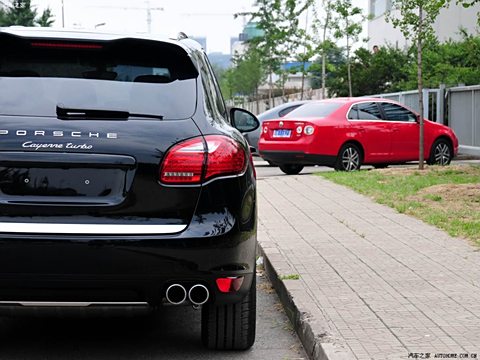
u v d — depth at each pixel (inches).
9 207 182.2
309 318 220.7
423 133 693.3
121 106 190.1
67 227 182.1
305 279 268.5
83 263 181.5
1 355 210.5
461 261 295.3
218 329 207.9
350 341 199.8
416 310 228.5
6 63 194.7
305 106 716.7
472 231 352.2
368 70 1622.8
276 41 1872.5
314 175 635.5
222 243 186.7
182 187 186.5
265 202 477.7
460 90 888.9
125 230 183.5
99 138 184.9
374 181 563.8
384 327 211.9
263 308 262.1
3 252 180.1
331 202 472.1
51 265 181.0
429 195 468.8
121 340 225.6
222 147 190.2
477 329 209.8
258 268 320.5
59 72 194.4
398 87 1416.1
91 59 197.3
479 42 1208.2
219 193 188.9
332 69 1640.0
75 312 187.3
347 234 357.1
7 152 183.0
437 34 1566.2
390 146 712.4
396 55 1633.9
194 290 188.9
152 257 182.9
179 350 215.6
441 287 255.8
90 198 183.9
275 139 699.4
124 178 185.2
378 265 289.9
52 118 186.7
